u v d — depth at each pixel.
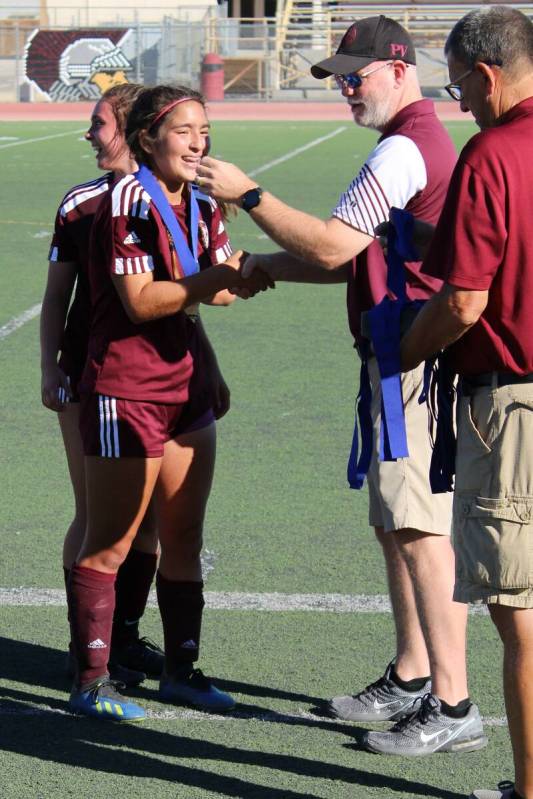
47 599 6.34
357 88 4.98
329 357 11.51
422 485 4.90
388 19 5.02
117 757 4.86
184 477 5.21
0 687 5.46
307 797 4.58
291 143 34.06
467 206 3.97
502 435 4.16
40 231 19.03
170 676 5.38
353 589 6.45
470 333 4.18
